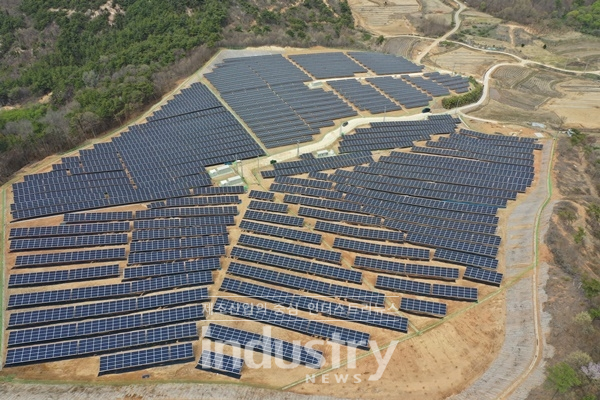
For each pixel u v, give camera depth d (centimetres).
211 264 8400
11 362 6594
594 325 6756
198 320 7344
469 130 13388
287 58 18400
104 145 12269
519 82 18188
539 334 6750
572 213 9212
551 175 10919
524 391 5916
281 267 8462
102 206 9931
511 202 9988
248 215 9788
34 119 14088
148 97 14662
